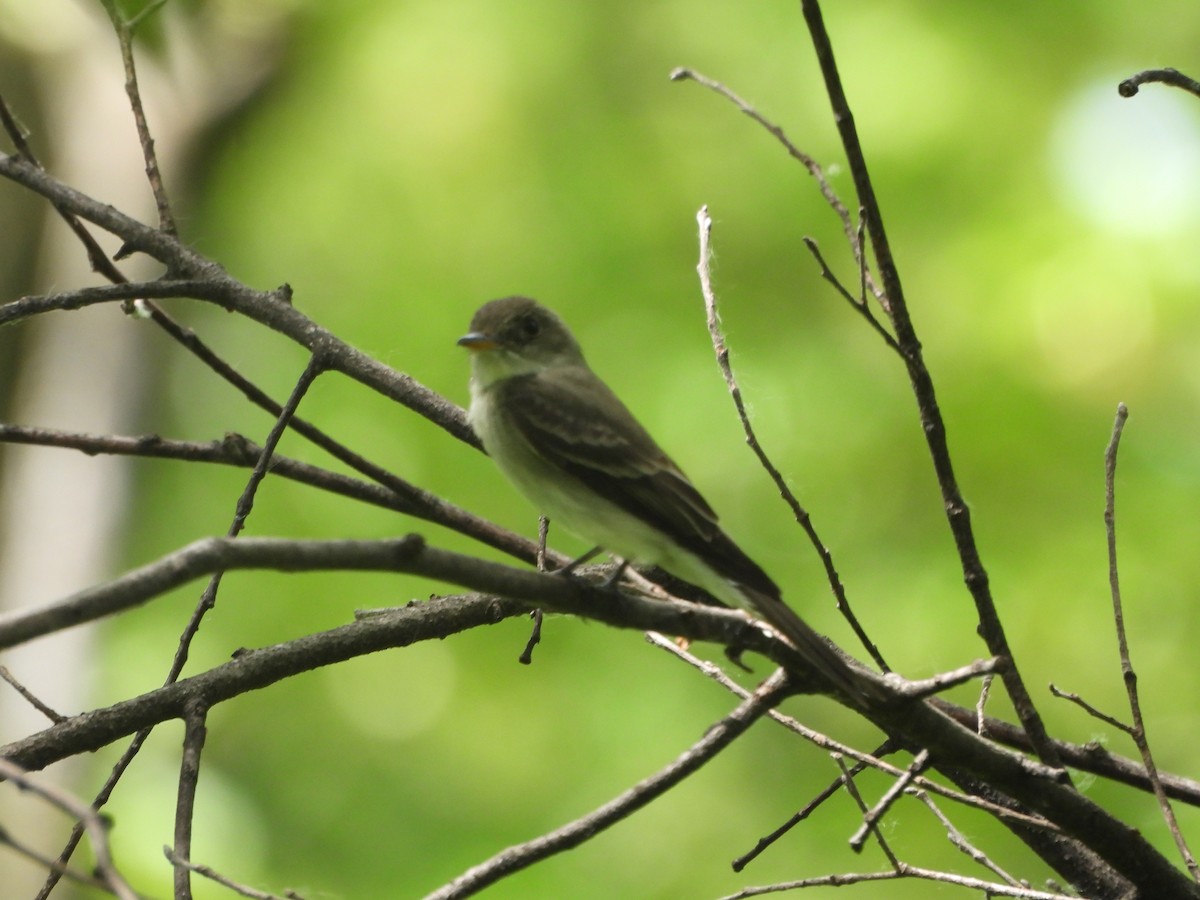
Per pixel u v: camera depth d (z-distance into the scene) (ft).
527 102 51.01
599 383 22.44
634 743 41.98
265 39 54.80
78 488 52.65
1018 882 17.74
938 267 45.19
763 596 17.93
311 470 20.56
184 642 17.47
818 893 36.65
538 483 20.79
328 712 45.85
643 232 49.62
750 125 48.98
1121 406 17.62
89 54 55.67
